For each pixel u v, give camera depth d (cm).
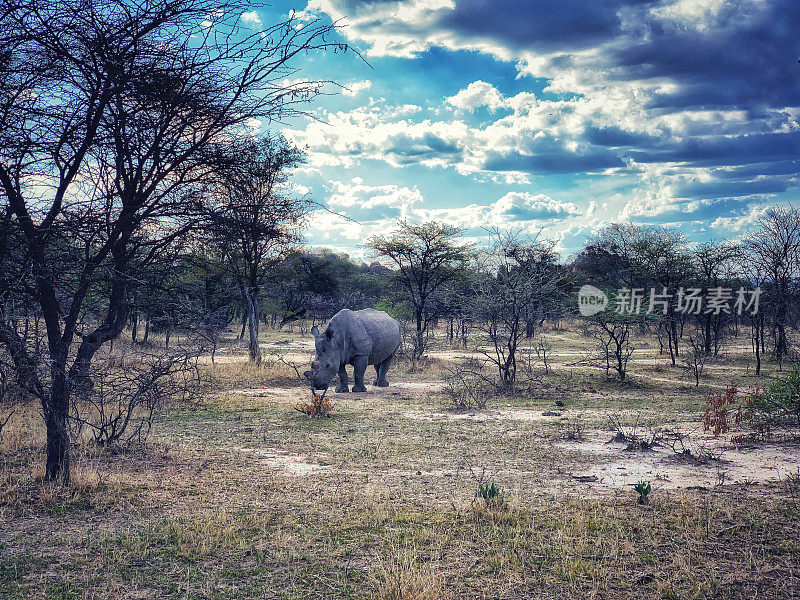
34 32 635
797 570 575
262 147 803
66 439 848
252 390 2038
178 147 789
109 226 728
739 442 1197
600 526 702
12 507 739
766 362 3203
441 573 571
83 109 709
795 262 3150
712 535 670
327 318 4709
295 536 674
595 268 4494
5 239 667
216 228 790
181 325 885
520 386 2189
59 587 532
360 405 1750
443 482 915
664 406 1803
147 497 806
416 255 3609
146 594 527
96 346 839
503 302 2166
